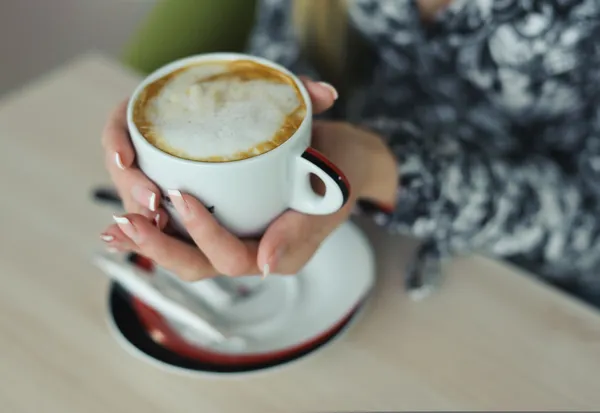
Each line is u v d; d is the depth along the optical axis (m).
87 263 0.61
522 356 0.56
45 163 0.69
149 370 0.55
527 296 0.60
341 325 0.55
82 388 0.54
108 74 0.79
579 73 0.71
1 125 0.73
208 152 0.45
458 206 0.63
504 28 0.70
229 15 0.93
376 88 0.80
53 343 0.56
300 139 0.46
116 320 0.56
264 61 0.50
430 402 0.54
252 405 0.54
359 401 0.54
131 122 0.47
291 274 0.53
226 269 0.49
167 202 0.48
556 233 0.67
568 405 0.54
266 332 0.56
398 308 0.59
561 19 0.68
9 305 0.58
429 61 0.75
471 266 0.62
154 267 0.59
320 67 0.77
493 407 0.54
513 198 0.66
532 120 0.75
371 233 0.65
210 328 0.55
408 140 0.65
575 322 0.58
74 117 0.74
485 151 0.75
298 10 0.74
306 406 0.54
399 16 0.73
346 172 0.56
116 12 1.48
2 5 1.46
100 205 0.65
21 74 1.46
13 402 0.53
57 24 1.49
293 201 0.48
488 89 0.74
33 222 0.64
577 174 0.74
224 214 0.47
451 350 0.56
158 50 0.94
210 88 0.49
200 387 0.54
